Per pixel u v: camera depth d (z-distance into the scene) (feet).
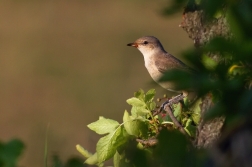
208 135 17.54
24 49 96.99
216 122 17.30
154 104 21.24
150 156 13.35
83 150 21.97
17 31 105.09
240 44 10.75
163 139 11.48
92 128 20.79
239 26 10.69
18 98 79.00
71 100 77.46
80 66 88.89
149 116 21.15
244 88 10.91
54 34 103.81
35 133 65.10
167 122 20.68
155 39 42.96
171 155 11.41
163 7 11.46
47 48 97.45
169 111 20.53
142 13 108.88
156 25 101.81
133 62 88.43
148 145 18.79
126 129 20.31
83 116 72.90
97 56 92.73
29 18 110.42
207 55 13.83
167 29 99.09
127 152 13.34
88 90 80.33
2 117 72.90
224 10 11.72
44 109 75.10
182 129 19.88
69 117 72.23
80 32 103.81
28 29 105.70
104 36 101.30
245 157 11.44
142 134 20.35
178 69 11.20
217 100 11.93
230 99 10.89
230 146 11.69
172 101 23.18
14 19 109.29
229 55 11.23
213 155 11.69
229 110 10.93
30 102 77.66
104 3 115.85
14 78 85.92
